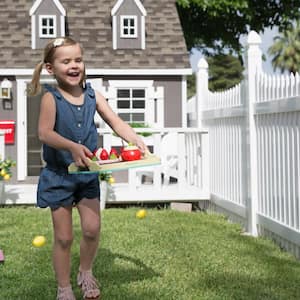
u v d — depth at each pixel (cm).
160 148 968
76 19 1379
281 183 638
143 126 1222
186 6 1839
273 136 662
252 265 541
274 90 652
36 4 1312
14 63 1268
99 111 435
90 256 425
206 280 484
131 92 1294
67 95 412
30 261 554
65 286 416
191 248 613
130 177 978
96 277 493
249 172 736
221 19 2055
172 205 969
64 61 403
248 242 656
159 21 1395
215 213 913
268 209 684
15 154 1271
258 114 707
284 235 618
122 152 403
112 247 612
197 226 763
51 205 407
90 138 417
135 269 521
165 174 1078
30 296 439
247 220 752
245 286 466
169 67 1284
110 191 970
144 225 762
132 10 1332
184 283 475
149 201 981
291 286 469
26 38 1323
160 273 507
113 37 1327
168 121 1293
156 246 621
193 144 1047
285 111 609
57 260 415
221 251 600
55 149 402
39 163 1527
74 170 386
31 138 1538
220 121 893
